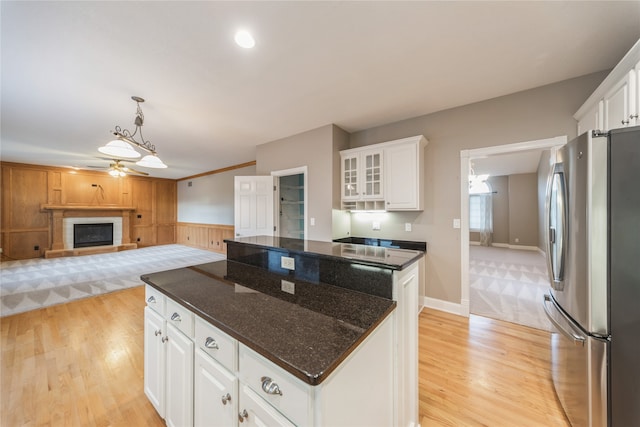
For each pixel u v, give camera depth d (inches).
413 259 51.4
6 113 116.3
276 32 66.4
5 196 228.1
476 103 109.7
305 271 60.9
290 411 30.5
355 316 40.7
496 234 331.3
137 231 309.7
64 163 237.0
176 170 278.2
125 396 66.2
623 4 57.9
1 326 104.3
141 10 58.4
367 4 57.9
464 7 59.0
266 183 163.5
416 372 54.9
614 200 46.2
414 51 75.1
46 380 71.9
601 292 47.5
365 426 37.6
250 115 121.9
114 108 111.7
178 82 90.8
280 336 34.8
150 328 60.4
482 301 130.6
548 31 66.9
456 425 57.2
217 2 56.6
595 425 48.4
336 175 138.1
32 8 56.8
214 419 41.7
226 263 77.5
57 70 82.3
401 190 120.2
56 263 218.1
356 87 96.3
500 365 78.2
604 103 70.1
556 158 61.6
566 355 58.7
